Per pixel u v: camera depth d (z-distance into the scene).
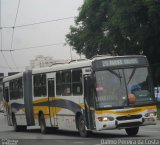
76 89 26.66
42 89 31.25
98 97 24.56
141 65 25.30
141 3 54.25
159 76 60.09
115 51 62.91
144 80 25.16
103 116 24.38
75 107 26.83
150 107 24.92
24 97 34.03
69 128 27.80
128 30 55.88
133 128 26.67
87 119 25.62
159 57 60.44
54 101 29.47
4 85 39.38
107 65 24.91
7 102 38.53
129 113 24.56
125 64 25.14
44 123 31.28
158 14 52.19
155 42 57.38
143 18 55.81
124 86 24.80
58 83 28.89
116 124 24.38
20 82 34.78
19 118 35.62
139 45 60.28
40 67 32.09
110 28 60.28
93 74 24.77
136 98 24.78
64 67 28.09
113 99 24.59
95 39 64.94
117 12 55.62
